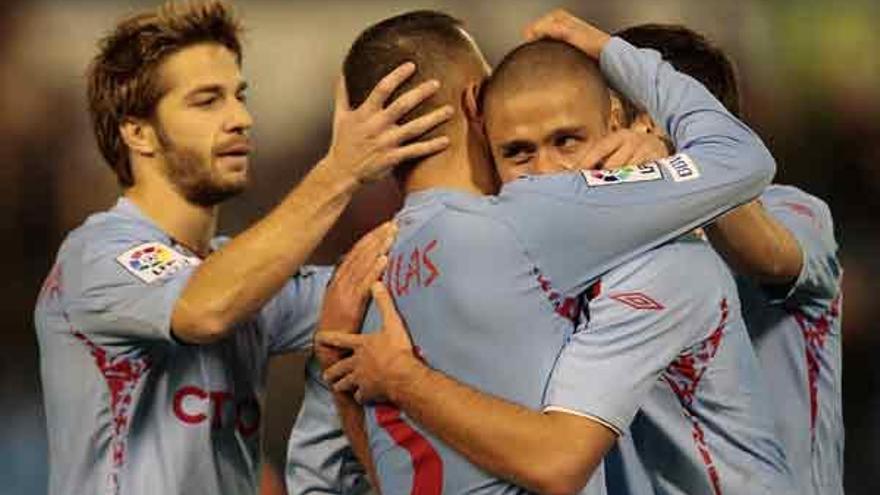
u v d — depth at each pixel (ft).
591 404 35.55
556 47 38.11
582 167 37.45
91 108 46.88
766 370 44.80
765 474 39.58
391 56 38.73
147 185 46.21
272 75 102.47
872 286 103.45
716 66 45.47
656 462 40.19
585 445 35.37
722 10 105.91
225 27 46.19
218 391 45.21
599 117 38.06
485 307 36.29
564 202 36.50
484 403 35.83
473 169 38.60
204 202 46.29
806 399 44.80
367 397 37.96
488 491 36.35
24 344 100.83
